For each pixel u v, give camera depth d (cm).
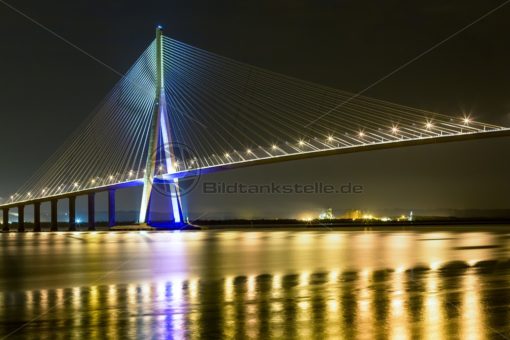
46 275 3181
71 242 6819
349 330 1658
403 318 1781
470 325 1688
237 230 11319
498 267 3123
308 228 12838
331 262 3609
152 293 2373
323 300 2102
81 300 2227
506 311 1864
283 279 2753
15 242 7012
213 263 3684
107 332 1702
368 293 2239
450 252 4262
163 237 7925
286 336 1616
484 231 9100
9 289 2628
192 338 1623
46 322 1831
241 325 1742
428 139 8069
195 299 2189
